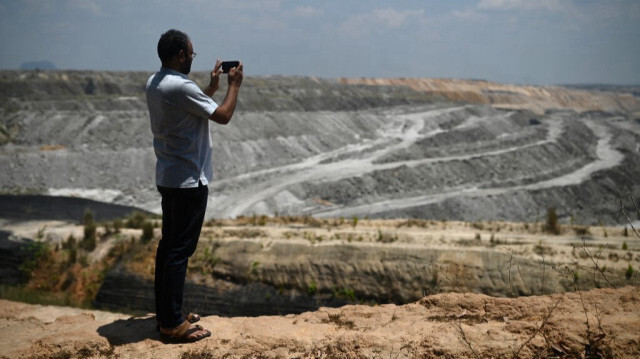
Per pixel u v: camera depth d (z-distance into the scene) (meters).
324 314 3.77
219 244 17.97
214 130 64.31
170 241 3.48
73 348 3.33
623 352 2.51
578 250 14.95
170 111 3.21
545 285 12.67
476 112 114.31
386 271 15.39
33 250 19.33
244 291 16.33
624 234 18.77
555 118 117.56
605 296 3.24
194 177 3.34
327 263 16.20
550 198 53.12
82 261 18.73
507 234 19.16
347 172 57.00
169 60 3.35
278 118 74.62
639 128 125.12
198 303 16.33
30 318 4.12
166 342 3.45
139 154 55.84
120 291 17.08
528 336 2.80
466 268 14.34
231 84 3.43
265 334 3.41
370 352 2.95
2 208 29.11
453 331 3.00
